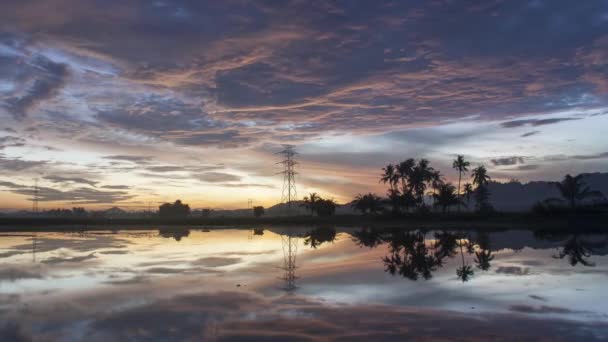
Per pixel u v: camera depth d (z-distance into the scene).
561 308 12.92
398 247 36.34
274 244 40.06
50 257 27.66
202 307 12.91
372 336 9.99
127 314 12.03
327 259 26.72
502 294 15.20
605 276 19.56
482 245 37.97
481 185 111.56
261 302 13.68
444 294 15.15
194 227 87.12
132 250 33.00
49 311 12.43
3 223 94.88
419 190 109.62
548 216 84.81
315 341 9.61
